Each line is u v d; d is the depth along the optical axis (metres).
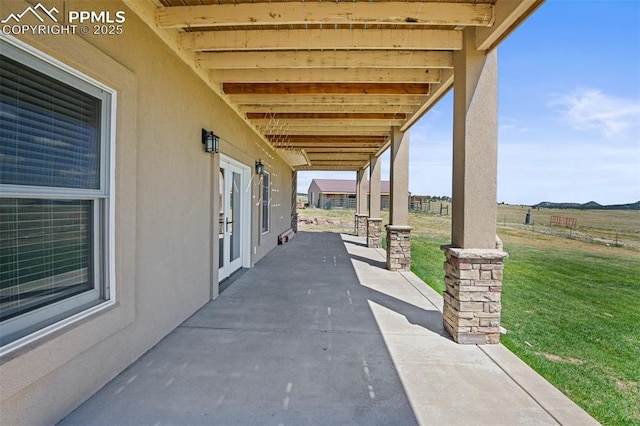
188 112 4.35
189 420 2.36
